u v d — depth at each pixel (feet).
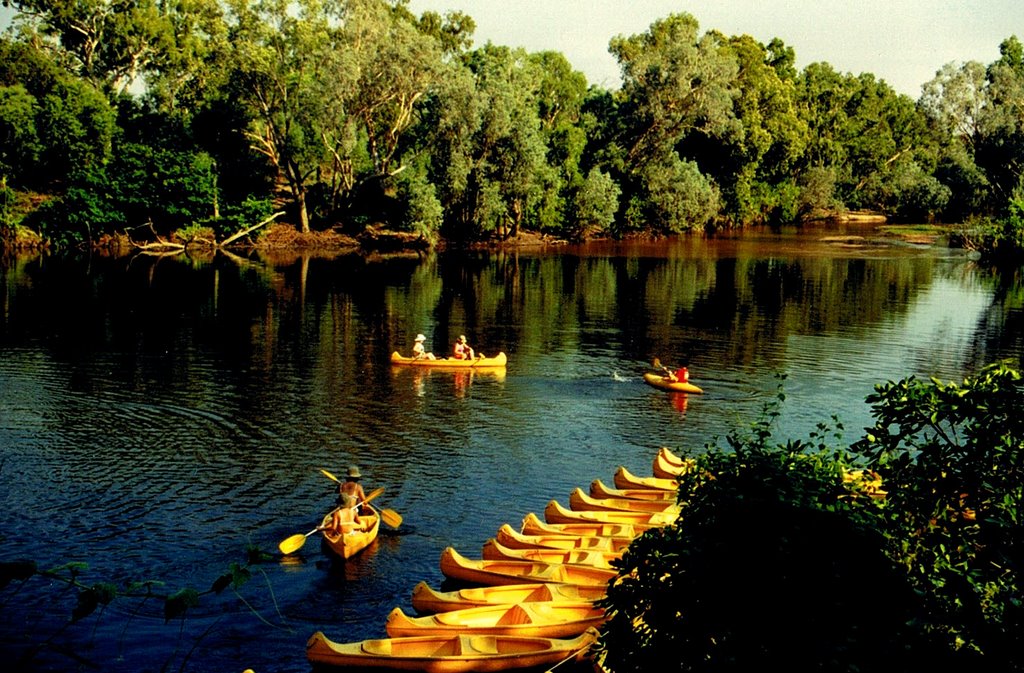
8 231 209.05
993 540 27.55
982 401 29.48
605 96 317.22
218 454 75.56
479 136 241.14
